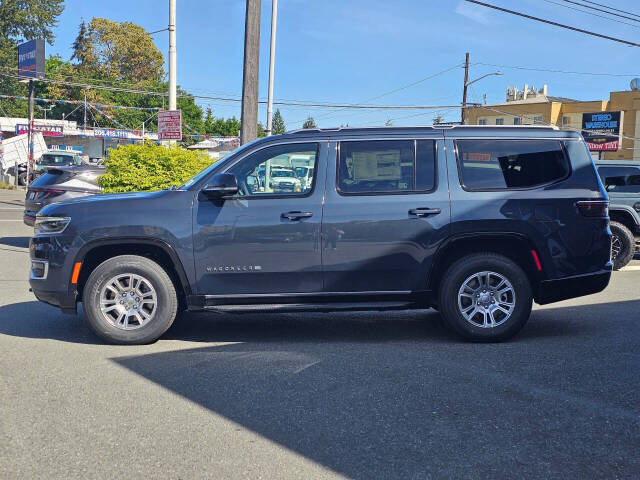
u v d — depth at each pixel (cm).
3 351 579
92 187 1259
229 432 395
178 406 439
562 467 347
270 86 2394
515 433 391
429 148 621
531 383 484
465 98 4975
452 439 383
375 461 355
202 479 335
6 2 7606
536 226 610
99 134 5278
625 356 558
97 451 368
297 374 510
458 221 605
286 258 602
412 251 606
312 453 365
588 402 443
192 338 637
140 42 8181
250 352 580
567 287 618
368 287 611
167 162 1167
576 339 623
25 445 376
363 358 556
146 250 622
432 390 469
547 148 629
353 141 621
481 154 624
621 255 1116
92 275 598
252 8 1204
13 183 3969
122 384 486
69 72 7831
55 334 648
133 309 607
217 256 600
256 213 601
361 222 602
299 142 621
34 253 619
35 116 7806
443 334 654
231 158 620
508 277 606
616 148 5653
